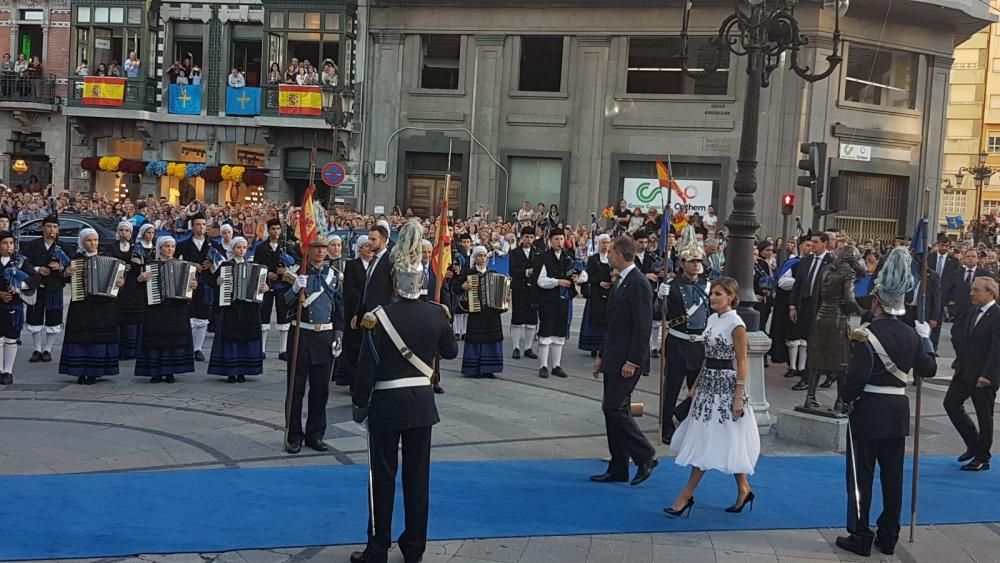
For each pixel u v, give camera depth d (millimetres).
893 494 6945
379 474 6199
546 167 31359
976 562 6875
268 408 10867
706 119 29859
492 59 31234
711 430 7414
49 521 6746
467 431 10195
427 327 6340
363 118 32250
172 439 9305
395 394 6215
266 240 14484
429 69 32031
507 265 16594
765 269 16094
